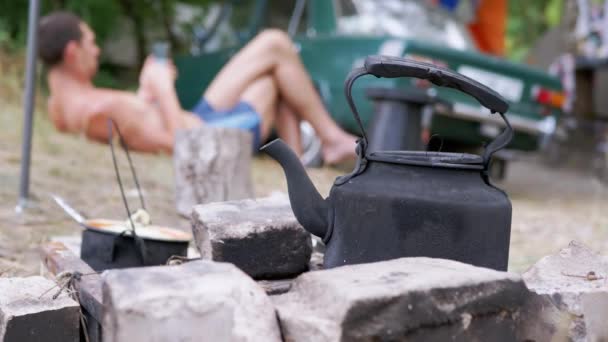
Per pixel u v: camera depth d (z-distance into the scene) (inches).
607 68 466.3
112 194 183.2
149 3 416.5
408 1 292.8
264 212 84.0
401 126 203.9
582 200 297.1
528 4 882.1
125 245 94.7
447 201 69.7
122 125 240.1
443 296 60.2
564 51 498.0
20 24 358.9
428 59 248.8
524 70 266.2
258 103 253.0
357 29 283.0
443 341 60.5
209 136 176.2
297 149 263.7
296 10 310.5
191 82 345.1
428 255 69.9
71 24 240.8
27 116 157.8
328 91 273.4
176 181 179.0
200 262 64.1
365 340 56.6
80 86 246.7
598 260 81.7
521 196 297.0
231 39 339.9
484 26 327.3
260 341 58.1
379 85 252.5
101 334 72.7
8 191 171.0
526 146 278.8
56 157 219.1
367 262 71.4
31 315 73.6
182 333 56.6
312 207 76.2
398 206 70.1
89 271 85.0
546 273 79.5
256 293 60.3
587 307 72.7
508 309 64.2
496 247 72.2
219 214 81.7
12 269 112.6
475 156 75.9
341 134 261.7
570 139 455.2
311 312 59.1
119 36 416.2
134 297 55.9
